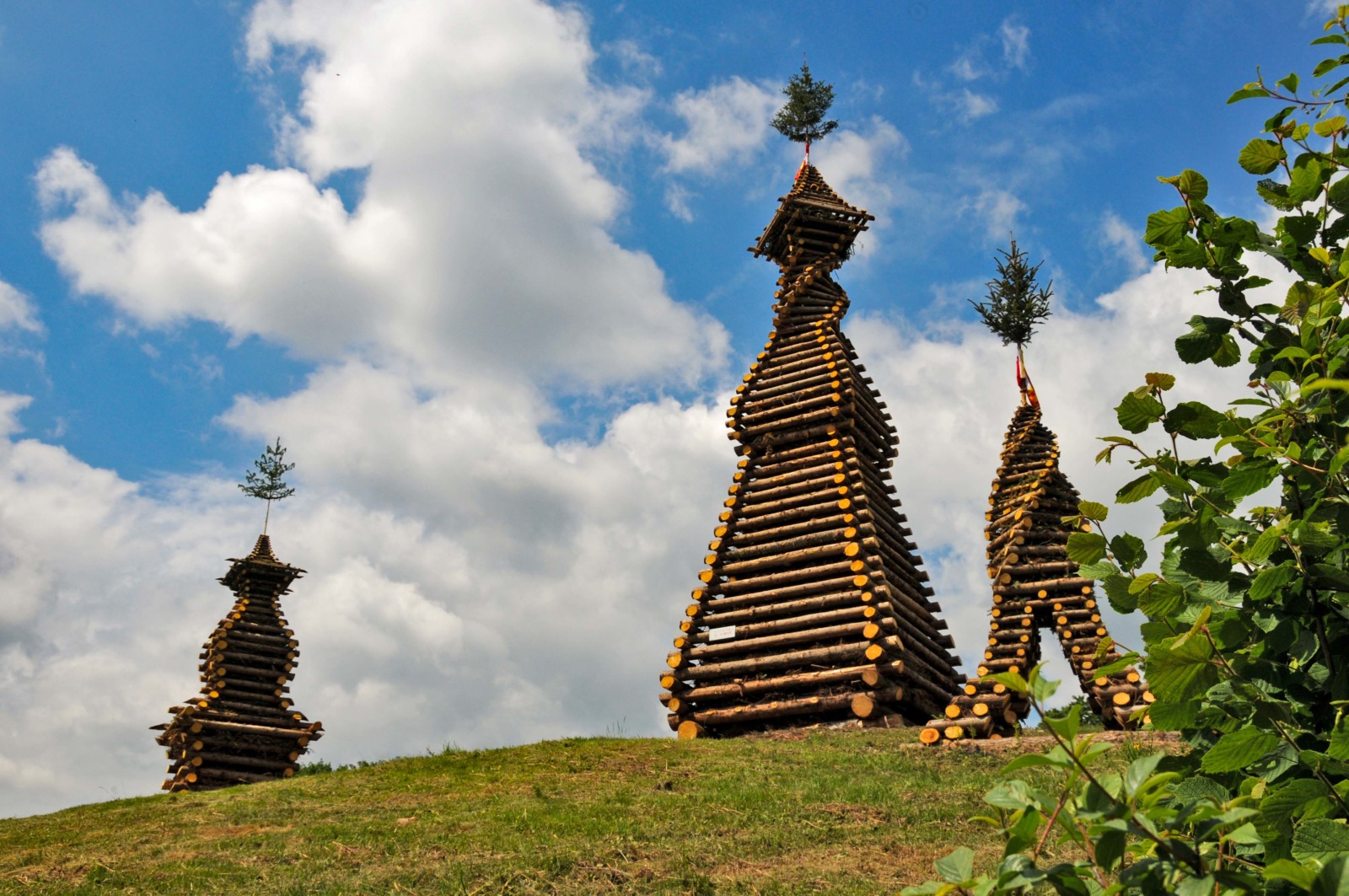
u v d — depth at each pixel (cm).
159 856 1368
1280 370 434
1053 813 308
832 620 2348
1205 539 404
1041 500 2514
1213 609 399
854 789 1503
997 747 1773
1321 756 348
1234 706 381
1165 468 428
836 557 2481
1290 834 344
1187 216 474
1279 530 368
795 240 3125
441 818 1466
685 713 2369
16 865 1374
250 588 3481
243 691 3231
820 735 2075
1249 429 411
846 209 3136
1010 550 2427
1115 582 420
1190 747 409
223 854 1348
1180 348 463
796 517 2584
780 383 2861
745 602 2480
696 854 1220
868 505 2562
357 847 1334
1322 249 446
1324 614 392
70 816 1792
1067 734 305
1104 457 441
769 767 1719
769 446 2753
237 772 3011
